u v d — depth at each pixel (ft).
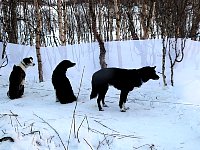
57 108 23.91
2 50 40.19
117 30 40.11
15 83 27.71
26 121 18.61
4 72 36.91
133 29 50.37
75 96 26.58
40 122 18.61
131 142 17.13
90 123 19.67
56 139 16.49
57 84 25.70
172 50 33.81
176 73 31.32
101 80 23.49
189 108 22.94
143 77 24.14
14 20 54.13
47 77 35.83
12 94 27.78
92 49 37.19
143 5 48.57
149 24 45.21
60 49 38.17
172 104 24.32
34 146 15.10
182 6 32.60
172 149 16.51
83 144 16.06
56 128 17.74
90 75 34.40
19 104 25.54
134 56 35.22
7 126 17.39
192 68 31.94
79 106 24.75
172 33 33.78
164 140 17.65
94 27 34.35
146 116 22.26
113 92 28.53
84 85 31.14
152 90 28.17
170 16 30.55
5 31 47.42
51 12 82.48
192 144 17.06
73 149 15.67
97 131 18.01
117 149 16.35
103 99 24.43
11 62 38.81
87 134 17.20
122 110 23.44
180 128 19.56
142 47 35.60
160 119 21.50
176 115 22.06
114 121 20.89
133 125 20.16
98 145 16.56
